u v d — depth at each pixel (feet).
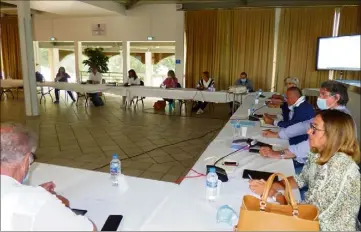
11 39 34.86
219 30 28.22
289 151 7.14
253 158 6.98
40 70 36.45
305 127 8.25
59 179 5.75
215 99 21.61
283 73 27.22
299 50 26.40
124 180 5.57
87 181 5.67
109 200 4.95
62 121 20.33
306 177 5.45
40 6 25.59
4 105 26.04
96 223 4.28
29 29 20.49
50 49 36.60
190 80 29.84
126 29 31.27
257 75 27.96
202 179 5.78
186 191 5.25
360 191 4.30
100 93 27.63
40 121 20.22
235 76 28.55
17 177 3.63
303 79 26.73
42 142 15.43
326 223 4.27
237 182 5.67
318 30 25.57
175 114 23.41
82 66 34.14
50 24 33.73
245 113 13.16
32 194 3.46
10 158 3.45
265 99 18.25
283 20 26.37
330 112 4.76
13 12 33.83
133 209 4.67
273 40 27.07
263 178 5.78
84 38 32.94
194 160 13.19
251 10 27.09
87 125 19.30
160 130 18.34
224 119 21.83
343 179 4.32
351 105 17.69
